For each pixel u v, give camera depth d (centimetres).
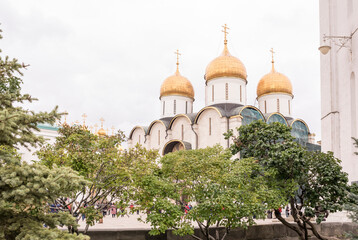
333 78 2034
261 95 4594
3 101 648
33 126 642
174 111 4684
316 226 1476
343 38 1938
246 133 1300
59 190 573
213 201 962
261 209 1006
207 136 3706
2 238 600
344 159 1897
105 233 1091
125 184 1047
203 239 1195
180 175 1076
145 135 4534
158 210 1025
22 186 545
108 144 1046
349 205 852
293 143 1148
